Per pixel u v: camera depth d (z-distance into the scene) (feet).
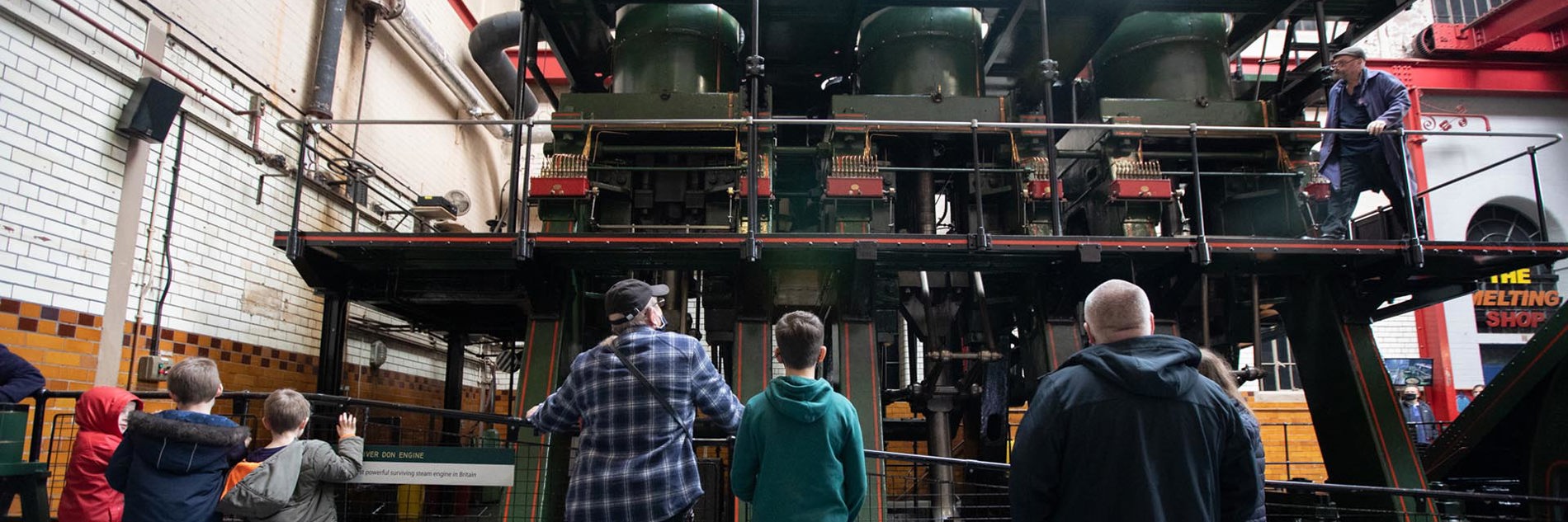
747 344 17.89
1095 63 23.43
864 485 8.21
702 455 29.89
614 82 21.61
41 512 12.28
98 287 16.53
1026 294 21.09
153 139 17.69
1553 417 17.01
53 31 15.53
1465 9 46.70
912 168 18.44
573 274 18.76
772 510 7.79
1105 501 6.21
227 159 20.33
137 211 17.46
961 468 23.93
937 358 19.74
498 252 16.83
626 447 8.02
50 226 15.57
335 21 24.67
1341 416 18.34
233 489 10.05
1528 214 45.16
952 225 22.47
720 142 19.99
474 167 38.01
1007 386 20.42
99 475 12.16
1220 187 21.48
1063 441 6.49
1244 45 23.34
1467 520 18.43
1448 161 44.45
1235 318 21.84
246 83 21.17
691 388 8.37
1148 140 20.36
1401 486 17.04
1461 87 44.57
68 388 15.83
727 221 20.27
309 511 10.82
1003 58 25.29
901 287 21.61
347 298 18.85
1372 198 43.88
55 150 15.69
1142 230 18.97
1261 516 7.93
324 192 24.61
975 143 17.11
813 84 26.96
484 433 27.17
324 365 18.25
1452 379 42.06
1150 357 6.42
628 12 21.72
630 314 8.54
